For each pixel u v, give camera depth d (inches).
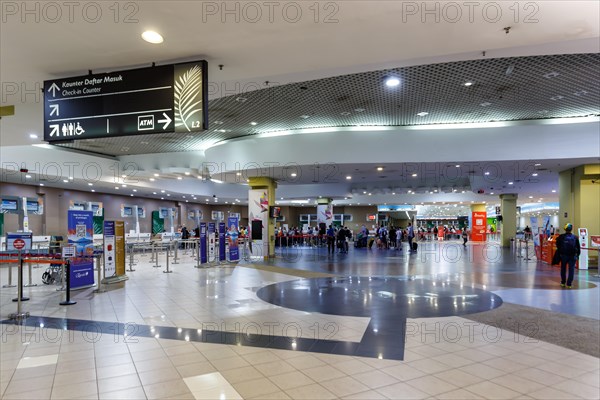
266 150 519.5
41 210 776.3
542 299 293.3
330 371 153.1
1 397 132.0
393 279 407.2
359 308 266.8
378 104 390.3
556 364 159.9
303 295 316.8
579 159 456.8
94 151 649.0
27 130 297.9
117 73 175.8
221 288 353.1
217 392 134.6
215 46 158.6
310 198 1034.1
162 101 170.7
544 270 480.4
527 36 153.3
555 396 130.7
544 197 1081.4
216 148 575.8
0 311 260.8
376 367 157.2
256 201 636.1
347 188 958.4
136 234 895.7
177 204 1184.2
